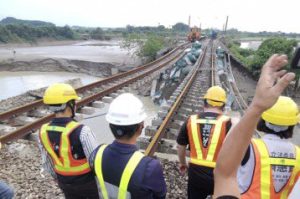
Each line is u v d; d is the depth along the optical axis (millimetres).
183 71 27625
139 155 1728
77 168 2266
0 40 92312
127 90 12266
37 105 8289
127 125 1702
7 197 2168
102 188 1760
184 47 43719
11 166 4680
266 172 1670
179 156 3076
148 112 22047
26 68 45312
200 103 10539
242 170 1748
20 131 5891
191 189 2895
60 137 2223
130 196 1643
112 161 1724
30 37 105000
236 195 956
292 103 1717
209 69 21438
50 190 4004
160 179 1700
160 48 47000
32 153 5332
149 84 28984
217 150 2635
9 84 35438
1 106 10141
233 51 48438
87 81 40000
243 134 909
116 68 41562
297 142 6809
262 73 860
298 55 876
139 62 47031
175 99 10328
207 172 2629
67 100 2287
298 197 1274
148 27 143875
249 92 27328
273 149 1705
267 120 1727
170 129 6578
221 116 2764
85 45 107875
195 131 2719
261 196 1655
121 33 154250
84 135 2191
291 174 1673
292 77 777
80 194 2402
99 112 16812
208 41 57312
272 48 31734
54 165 2471
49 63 46719
